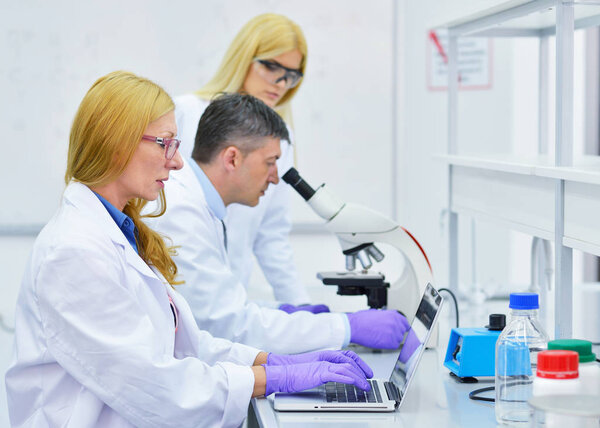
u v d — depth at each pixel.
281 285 2.66
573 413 1.09
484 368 1.65
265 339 1.88
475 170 2.17
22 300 1.47
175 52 3.46
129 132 1.45
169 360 1.45
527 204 1.83
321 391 1.57
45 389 1.43
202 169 2.01
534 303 1.40
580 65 3.76
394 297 2.09
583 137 3.81
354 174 3.61
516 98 3.57
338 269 3.61
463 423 1.39
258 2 3.47
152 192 1.53
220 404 1.47
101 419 1.45
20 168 3.41
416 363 1.51
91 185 1.49
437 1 3.36
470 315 2.33
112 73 1.50
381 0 3.52
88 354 1.37
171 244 1.83
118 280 1.42
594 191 1.50
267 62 2.60
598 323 2.25
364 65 3.55
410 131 3.59
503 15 1.95
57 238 1.40
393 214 3.64
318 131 3.57
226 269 1.99
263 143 1.96
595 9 1.80
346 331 1.90
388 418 1.42
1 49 3.36
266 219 2.70
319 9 3.51
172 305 1.65
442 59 3.53
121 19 3.41
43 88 3.40
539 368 1.18
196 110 2.65
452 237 2.41
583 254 4.00
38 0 3.36
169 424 1.42
